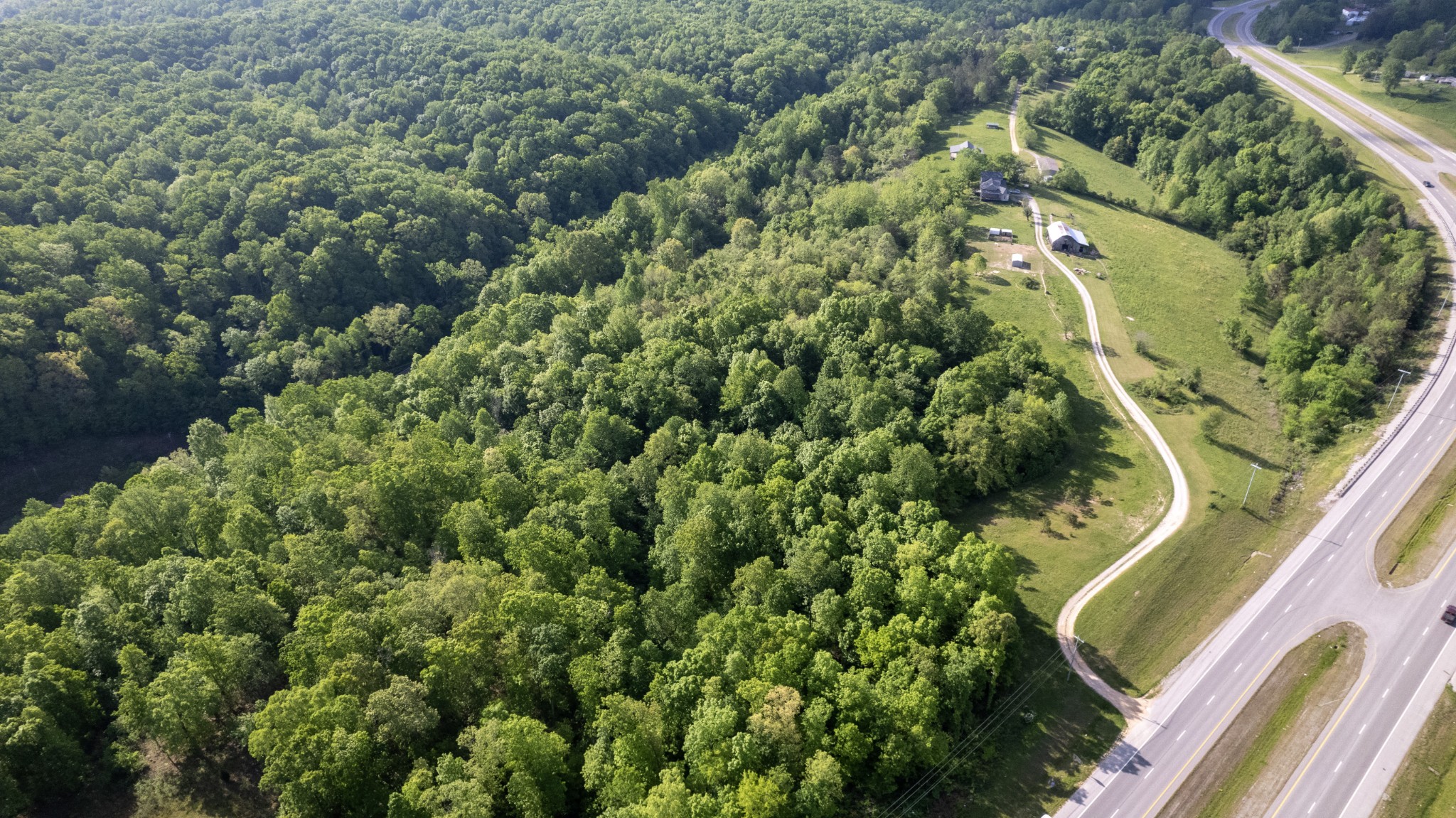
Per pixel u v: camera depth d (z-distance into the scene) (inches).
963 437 5782.5
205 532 5433.1
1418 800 3868.1
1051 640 4726.9
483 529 5236.2
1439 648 4591.5
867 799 3956.7
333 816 3757.4
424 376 7755.9
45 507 6466.5
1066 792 3983.8
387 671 4192.9
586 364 7337.6
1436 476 5777.6
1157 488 5821.9
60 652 4313.5
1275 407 6781.5
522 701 4178.2
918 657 4158.5
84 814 4042.8
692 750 3838.6
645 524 5895.7
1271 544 5339.6
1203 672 4534.9
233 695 4367.6
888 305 7116.1
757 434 6230.3
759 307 7559.1
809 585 4726.9
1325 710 4291.3
